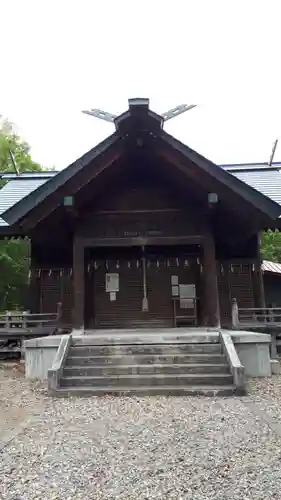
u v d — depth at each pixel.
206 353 9.96
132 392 8.45
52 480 4.32
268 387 8.98
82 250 12.71
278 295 20.95
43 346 10.61
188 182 12.50
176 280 16.33
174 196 13.01
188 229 12.78
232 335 10.24
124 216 12.93
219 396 8.24
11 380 10.45
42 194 11.69
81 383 8.95
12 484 4.26
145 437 5.62
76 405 7.66
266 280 21.11
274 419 6.43
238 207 11.91
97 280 16.33
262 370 10.24
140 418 6.60
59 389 8.62
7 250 26.86
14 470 4.62
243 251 16.12
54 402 7.96
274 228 13.77
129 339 10.33
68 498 3.91
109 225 12.88
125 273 16.39
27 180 19.92
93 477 4.36
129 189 13.11
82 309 12.24
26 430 6.15
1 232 15.04
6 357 14.41
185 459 4.79
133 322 16.06
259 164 21.11
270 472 4.38
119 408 7.31
